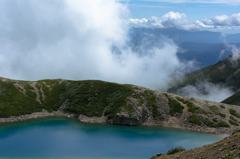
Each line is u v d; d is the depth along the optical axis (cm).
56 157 7981
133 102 13912
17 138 9888
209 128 11906
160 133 11369
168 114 13512
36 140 9750
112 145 9394
